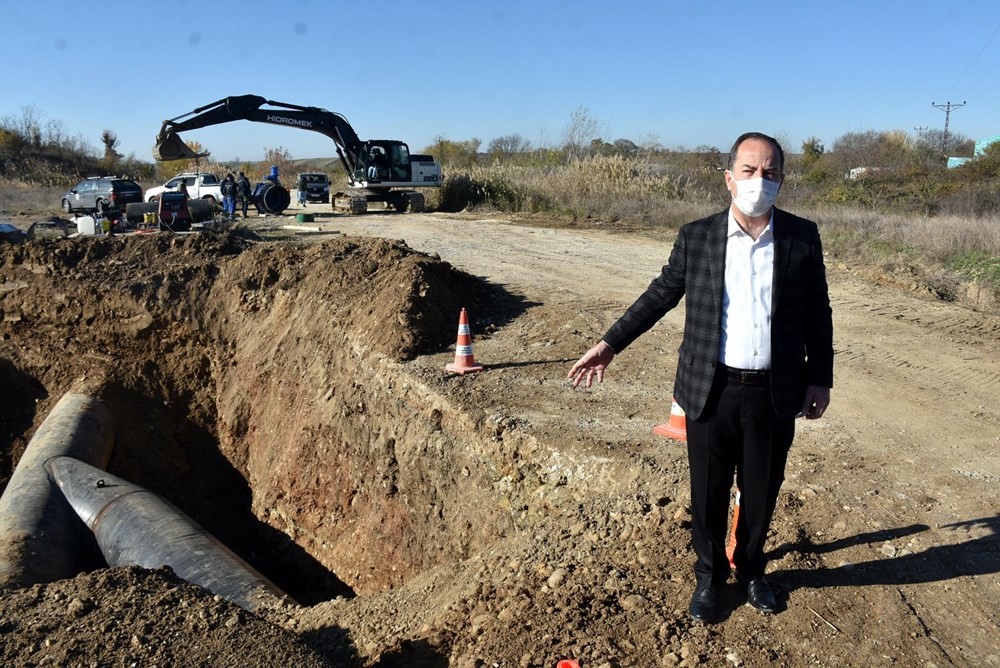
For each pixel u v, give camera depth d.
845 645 3.73
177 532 7.60
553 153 31.75
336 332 10.55
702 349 3.62
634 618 4.08
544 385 7.96
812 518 4.94
